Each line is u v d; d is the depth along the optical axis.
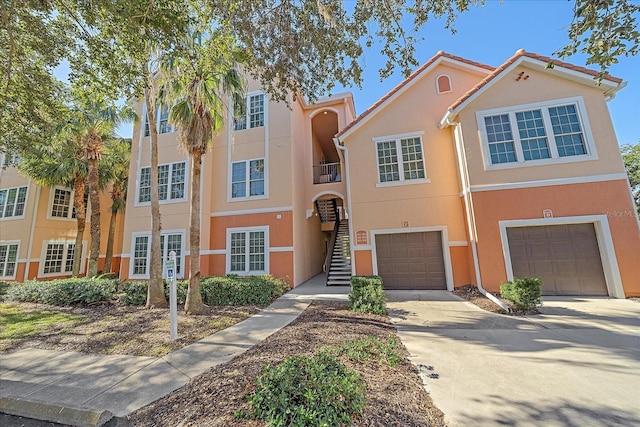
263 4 5.83
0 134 8.04
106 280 11.33
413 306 8.57
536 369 4.25
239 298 9.14
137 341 6.02
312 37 5.90
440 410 3.26
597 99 9.38
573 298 8.58
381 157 12.12
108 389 4.01
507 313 7.48
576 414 3.13
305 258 15.12
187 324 7.12
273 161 14.05
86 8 5.27
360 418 2.84
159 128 15.32
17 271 16.88
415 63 5.96
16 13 5.55
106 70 6.49
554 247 9.20
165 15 5.41
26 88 7.27
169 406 3.42
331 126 19.05
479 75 11.88
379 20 5.70
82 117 10.05
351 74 6.31
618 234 8.62
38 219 17.47
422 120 12.03
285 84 6.95
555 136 9.54
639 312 7.06
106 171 17.42
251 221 13.83
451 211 11.15
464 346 5.30
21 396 3.91
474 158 10.07
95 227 14.41
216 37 6.80
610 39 4.04
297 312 8.23
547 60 9.67
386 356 4.61
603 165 9.00
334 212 19.34
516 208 9.48
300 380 3.16
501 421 3.04
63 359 5.23
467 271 10.73
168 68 8.32
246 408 3.02
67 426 3.27
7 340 6.42
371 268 11.47
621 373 4.05
